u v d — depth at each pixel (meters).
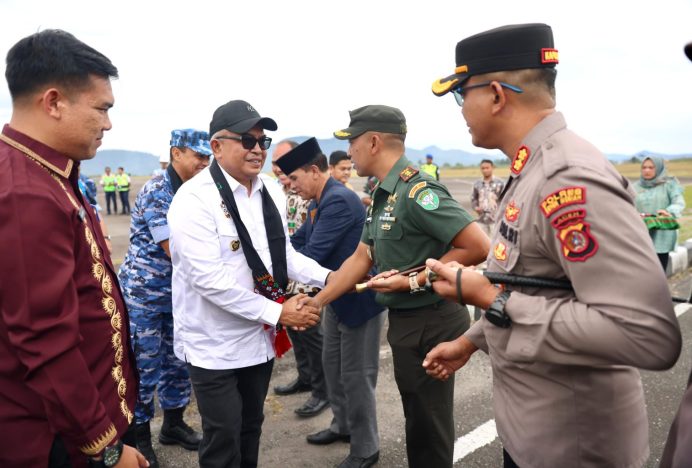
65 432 1.44
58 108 1.49
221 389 2.34
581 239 1.17
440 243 2.31
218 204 2.29
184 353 2.40
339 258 3.12
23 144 1.49
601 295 1.15
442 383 2.34
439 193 2.21
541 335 1.24
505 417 1.49
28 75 1.46
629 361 1.14
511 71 1.39
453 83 1.49
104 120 1.58
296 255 2.78
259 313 2.28
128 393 1.76
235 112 2.27
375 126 2.36
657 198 5.80
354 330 2.82
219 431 2.35
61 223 1.41
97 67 1.53
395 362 2.39
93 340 1.58
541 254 1.31
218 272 2.23
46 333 1.37
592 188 1.18
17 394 1.44
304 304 2.42
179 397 3.20
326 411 3.69
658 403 3.58
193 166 3.07
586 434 1.35
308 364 3.96
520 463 1.43
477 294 1.39
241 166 2.29
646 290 1.12
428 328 2.29
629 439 1.39
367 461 2.92
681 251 7.46
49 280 1.36
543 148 1.33
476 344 1.76
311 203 3.49
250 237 2.37
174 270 2.43
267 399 3.89
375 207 2.44
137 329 3.01
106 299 1.63
